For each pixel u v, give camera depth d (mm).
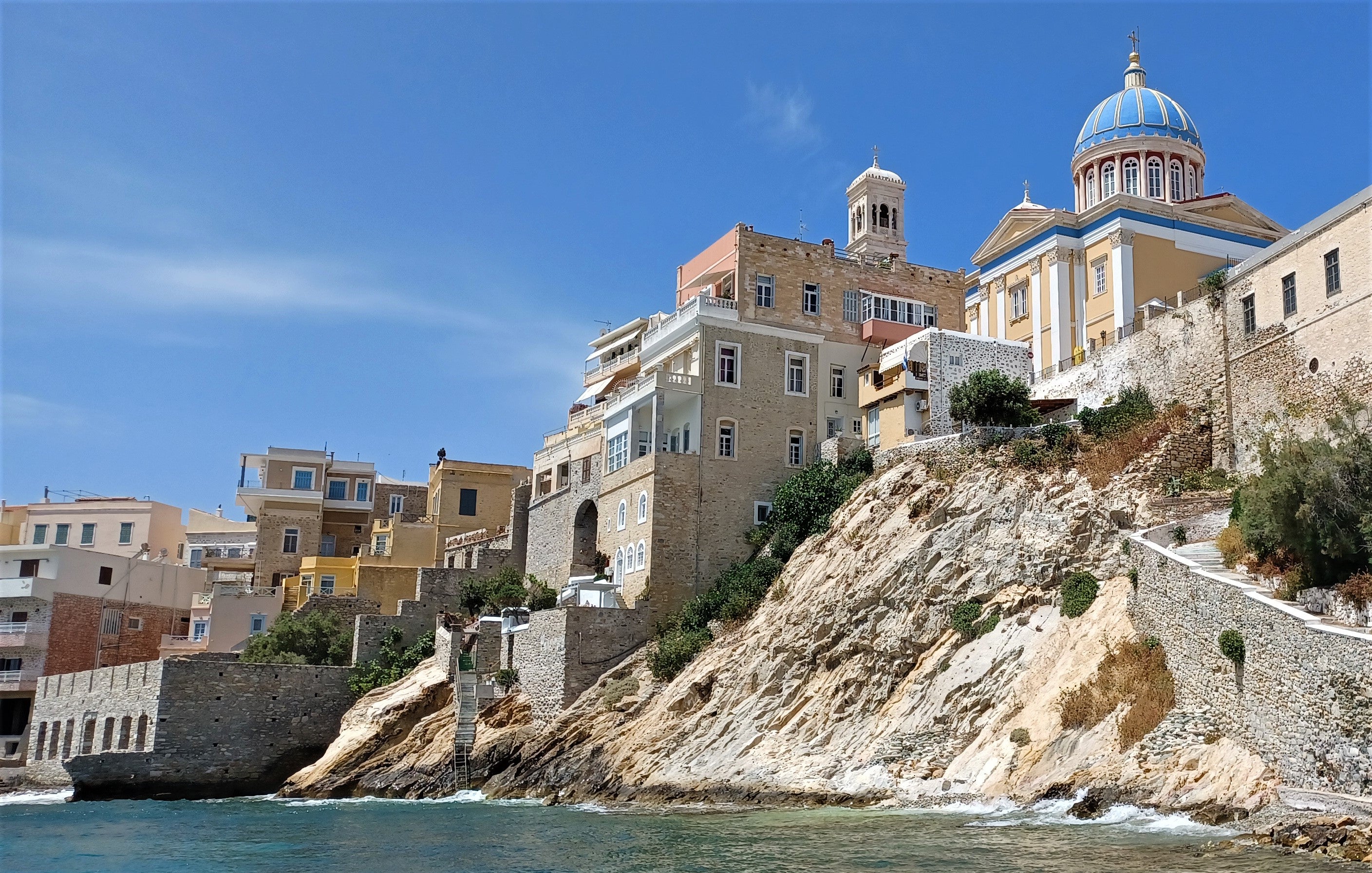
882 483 59469
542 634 66125
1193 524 44750
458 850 39656
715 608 64062
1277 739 32344
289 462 111438
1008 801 39750
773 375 73438
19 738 86875
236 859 39875
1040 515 50719
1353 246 44906
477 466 104125
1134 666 40688
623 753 57031
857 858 32031
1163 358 56094
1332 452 35562
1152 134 76312
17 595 88750
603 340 90562
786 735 52281
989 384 59406
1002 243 76000
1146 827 33125
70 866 39219
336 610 90625
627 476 72312
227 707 73312
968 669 47250
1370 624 31031
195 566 108875
